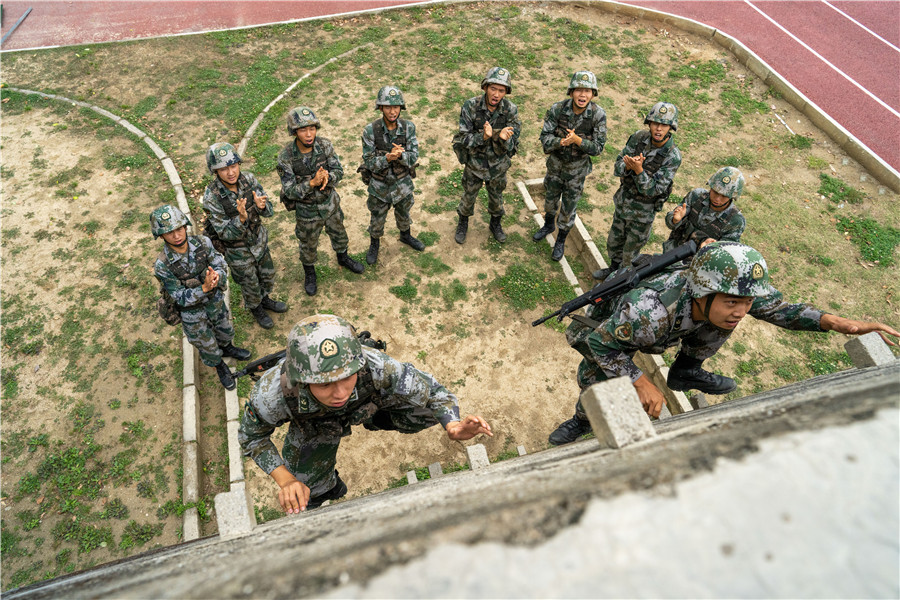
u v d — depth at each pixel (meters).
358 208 7.44
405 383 2.98
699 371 4.05
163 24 10.92
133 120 8.34
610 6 11.94
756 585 0.97
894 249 7.34
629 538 1.04
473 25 11.22
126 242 6.64
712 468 1.16
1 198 7.02
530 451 5.30
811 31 12.09
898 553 1.01
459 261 6.90
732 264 2.74
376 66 9.88
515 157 8.36
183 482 4.79
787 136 9.13
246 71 9.56
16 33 10.59
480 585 0.98
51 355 5.57
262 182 7.58
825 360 6.04
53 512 4.59
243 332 5.99
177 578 1.33
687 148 8.70
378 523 1.35
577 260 7.16
